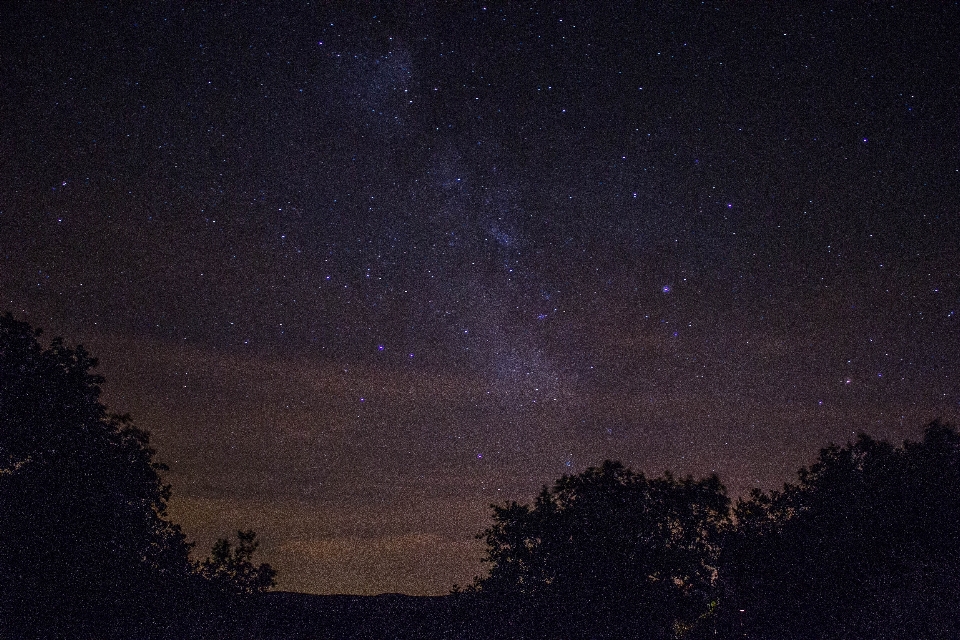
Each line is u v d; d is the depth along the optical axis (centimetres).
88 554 769
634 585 841
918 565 882
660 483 889
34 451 782
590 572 852
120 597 784
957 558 866
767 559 860
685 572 849
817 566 861
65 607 753
